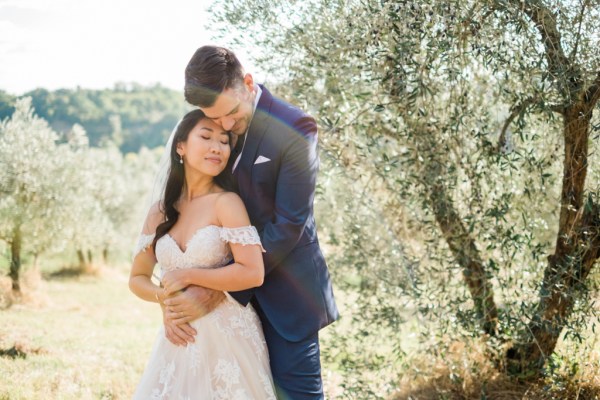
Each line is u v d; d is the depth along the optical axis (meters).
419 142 4.07
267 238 2.75
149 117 72.56
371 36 3.79
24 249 12.72
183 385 2.68
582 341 4.14
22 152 11.62
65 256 22.83
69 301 12.86
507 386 4.27
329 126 4.12
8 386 4.51
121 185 23.23
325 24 4.10
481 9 3.67
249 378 2.76
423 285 4.39
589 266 4.02
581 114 3.79
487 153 4.06
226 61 2.68
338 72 4.01
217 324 2.72
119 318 10.67
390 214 4.67
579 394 4.02
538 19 3.63
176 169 2.83
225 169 2.91
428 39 3.72
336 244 4.87
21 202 11.58
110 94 72.31
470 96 4.18
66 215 12.88
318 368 2.96
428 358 4.45
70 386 4.68
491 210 3.87
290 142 2.78
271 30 4.32
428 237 4.56
